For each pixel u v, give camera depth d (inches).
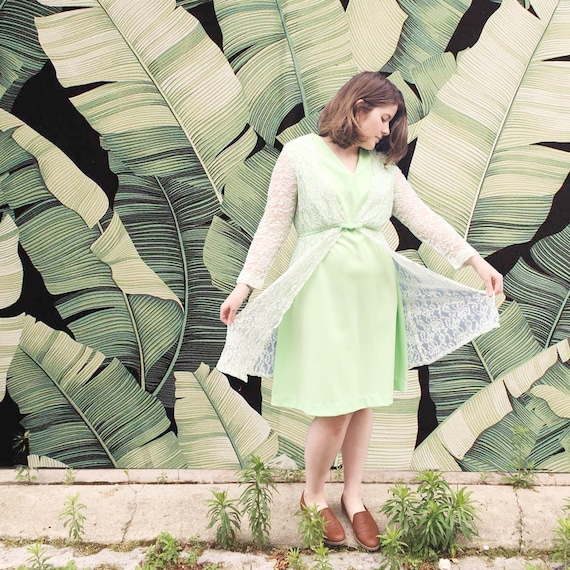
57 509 87.5
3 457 97.8
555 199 92.7
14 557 77.0
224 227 93.7
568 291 94.1
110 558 76.9
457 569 74.7
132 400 97.1
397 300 76.6
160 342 96.3
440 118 91.8
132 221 93.5
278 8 88.7
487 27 89.4
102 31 89.0
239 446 97.2
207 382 96.7
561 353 95.3
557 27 89.0
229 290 94.9
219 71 90.1
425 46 90.0
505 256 94.6
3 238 93.0
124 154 91.8
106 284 94.9
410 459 97.3
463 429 96.8
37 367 96.2
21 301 94.8
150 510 87.2
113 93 90.3
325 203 70.2
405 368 77.9
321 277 70.8
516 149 92.1
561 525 74.2
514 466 96.7
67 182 92.4
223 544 78.2
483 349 96.1
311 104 90.7
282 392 74.2
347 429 80.0
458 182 93.1
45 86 90.0
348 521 82.9
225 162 92.2
